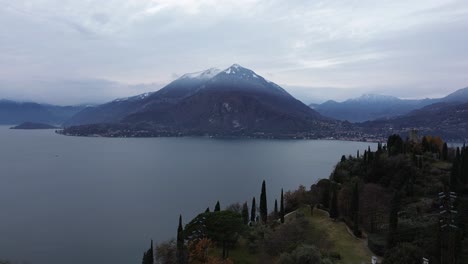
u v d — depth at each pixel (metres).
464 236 63.38
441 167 106.94
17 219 149.88
